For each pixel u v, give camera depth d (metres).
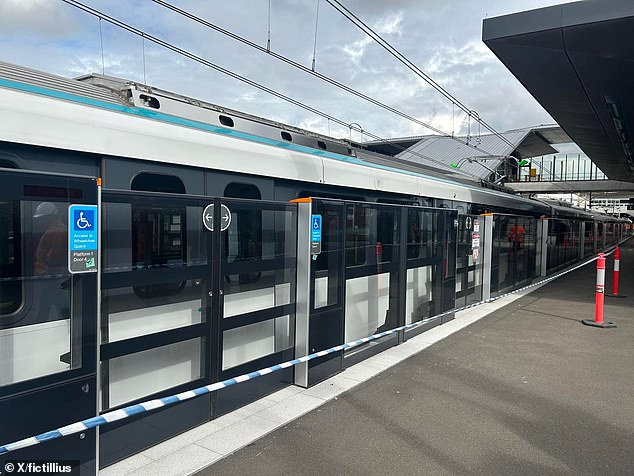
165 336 3.78
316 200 5.11
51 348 3.01
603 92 12.41
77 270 3.00
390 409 4.59
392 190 7.51
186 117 4.88
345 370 5.77
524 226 13.85
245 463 3.54
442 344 7.04
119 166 3.78
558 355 6.52
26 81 3.67
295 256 5.18
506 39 9.48
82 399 3.05
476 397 4.93
